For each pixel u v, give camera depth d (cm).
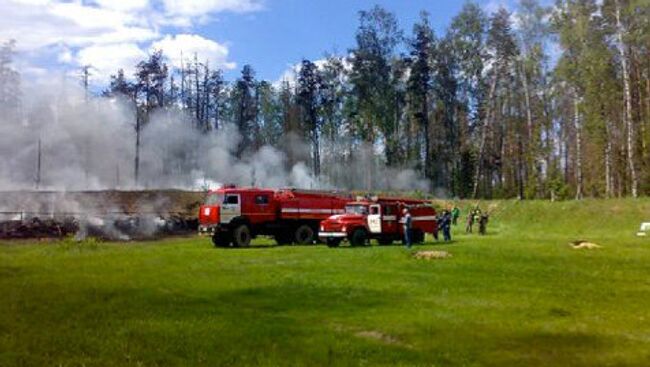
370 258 2511
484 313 1420
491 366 1025
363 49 7262
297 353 1090
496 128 7244
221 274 2073
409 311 1439
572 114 5816
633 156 4950
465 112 7544
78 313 1409
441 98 7562
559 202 4838
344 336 1205
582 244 2917
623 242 3120
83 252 2986
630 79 5628
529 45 5803
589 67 5128
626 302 1569
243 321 1334
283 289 1745
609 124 5538
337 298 1611
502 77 6994
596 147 5634
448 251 2717
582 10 5209
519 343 1164
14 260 2539
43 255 2797
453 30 7206
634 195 4847
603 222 4322
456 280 1911
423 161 7644
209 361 1041
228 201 3369
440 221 3672
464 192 7256
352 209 3319
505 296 1639
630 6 4850
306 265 2309
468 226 4328
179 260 2542
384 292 1695
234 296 1644
